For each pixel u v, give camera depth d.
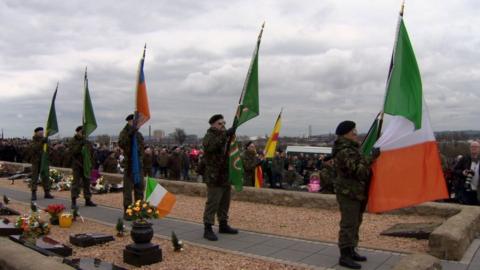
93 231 8.64
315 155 23.67
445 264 6.45
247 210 11.23
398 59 6.56
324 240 7.85
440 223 8.54
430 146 6.41
